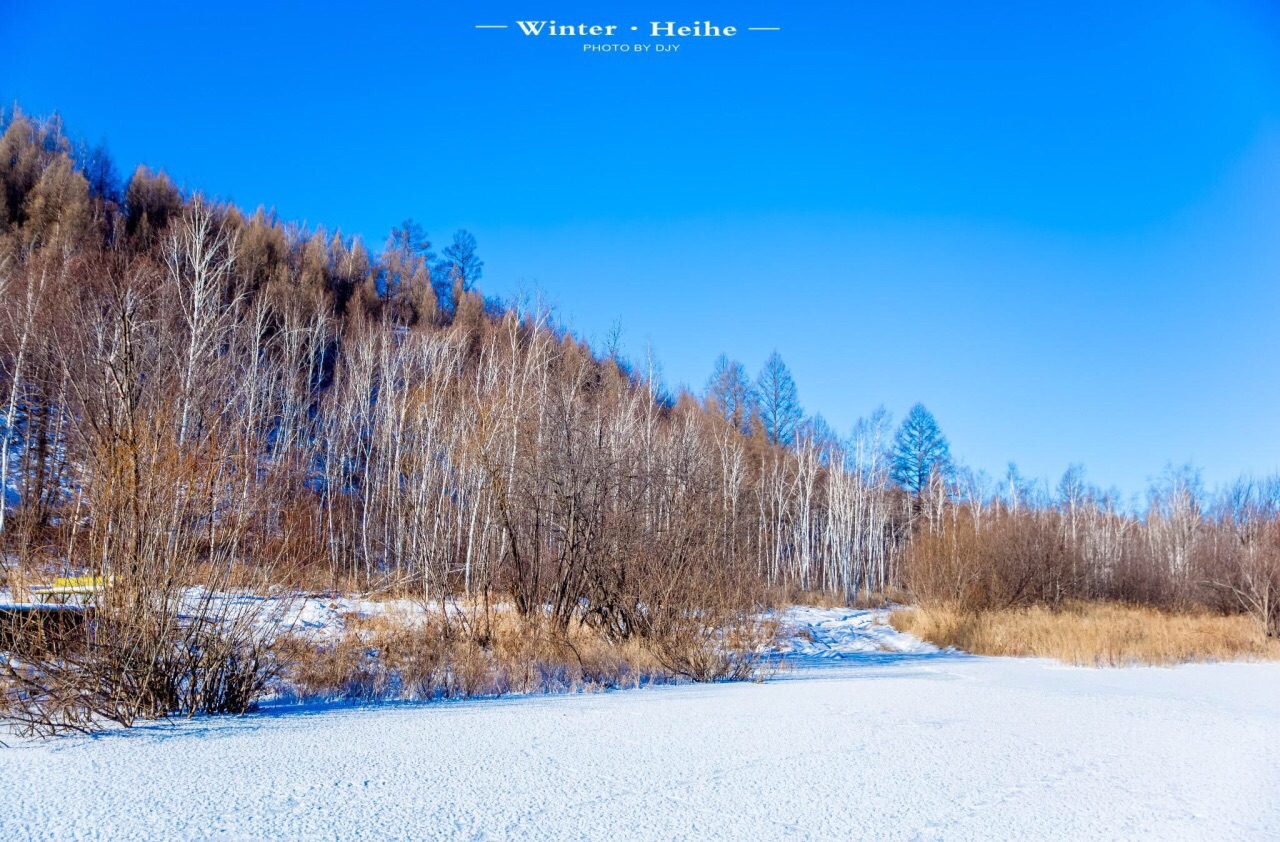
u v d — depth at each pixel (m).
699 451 23.44
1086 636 19.25
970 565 28.53
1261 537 32.03
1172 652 17.11
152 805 4.12
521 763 5.28
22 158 45.12
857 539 46.78
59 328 19.50
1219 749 6.19
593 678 11.28
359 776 4.84
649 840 3.71
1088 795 4.70
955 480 59.03
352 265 55.19
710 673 12.31
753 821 4.04
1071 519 50.50
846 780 4.95
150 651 7.09
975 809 4.36
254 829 3.75
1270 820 4.22
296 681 9.77
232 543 8.08
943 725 7.10
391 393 32.75
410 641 12.71
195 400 9.74
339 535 27.77
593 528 15.16
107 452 7.49
